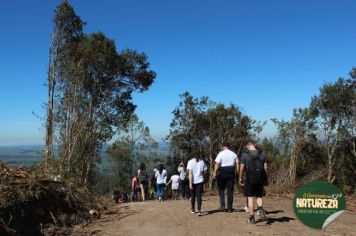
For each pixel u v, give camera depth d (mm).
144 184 20219
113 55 31453
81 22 30734
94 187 17359
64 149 17109
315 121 27812
